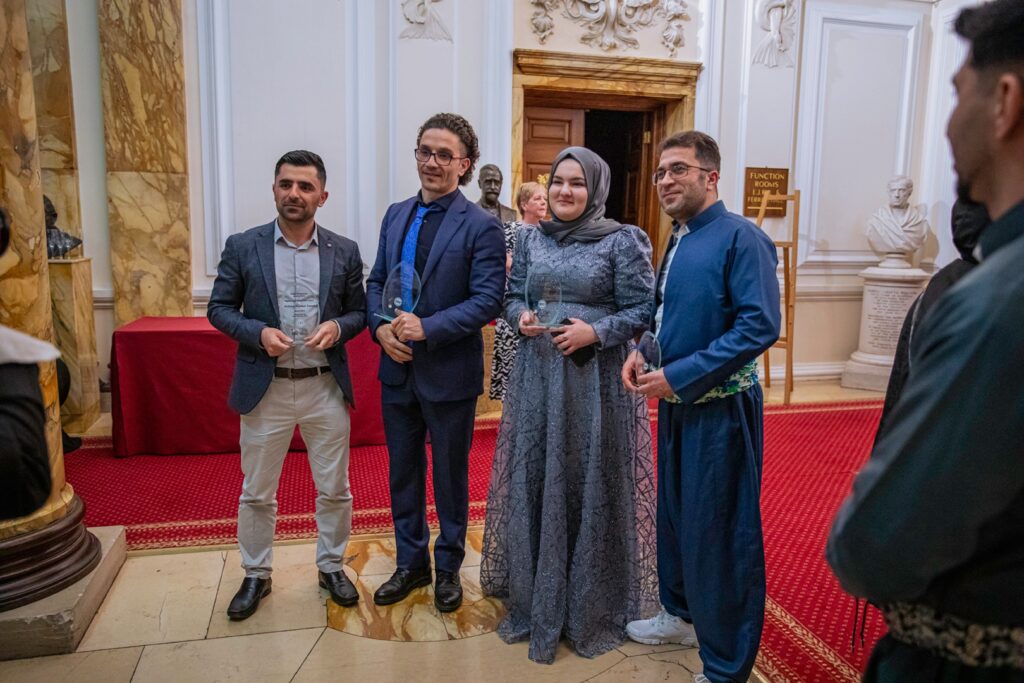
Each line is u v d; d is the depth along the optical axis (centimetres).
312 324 250
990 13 79
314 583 280
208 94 509
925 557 75
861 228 656
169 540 314
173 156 505
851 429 511
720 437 203
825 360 668
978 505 72
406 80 532
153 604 263
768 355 650
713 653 208
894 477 76
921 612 87
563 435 235
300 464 420
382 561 300
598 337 228
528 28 558
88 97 495
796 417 541
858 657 240
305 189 241
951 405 72
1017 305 69
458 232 250
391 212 269
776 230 626
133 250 506
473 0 539
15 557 234
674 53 589
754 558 203
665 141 210
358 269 266
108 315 517
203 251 527
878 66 638
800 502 374
